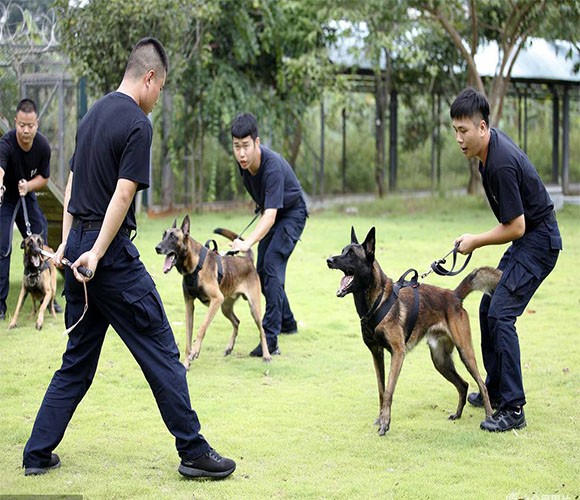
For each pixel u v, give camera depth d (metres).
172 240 6.14
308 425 4.93
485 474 4.11
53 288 8.02
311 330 7.71
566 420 5.05
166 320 4.03
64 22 12.39
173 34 15.09
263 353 6.64
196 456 3.97
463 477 4.07
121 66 14.17
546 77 21.59
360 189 22.06
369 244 4.78
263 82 18.92
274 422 4.97
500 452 4.47
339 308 8.79
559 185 24.34
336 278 10.55
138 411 5.18
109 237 3.78
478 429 4.89
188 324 6.46
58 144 11.83
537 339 7.29
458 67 20.67
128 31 14.24
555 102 23.25
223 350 6.99
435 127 21.97
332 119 21.16
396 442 4.63
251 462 4.27
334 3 17.17
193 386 5.80
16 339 7.12
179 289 9.63
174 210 18.20
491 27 18.05
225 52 18.02
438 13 17.11
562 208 20.45
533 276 4.95
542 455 4.41
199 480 3.99
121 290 3.88
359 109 21.58
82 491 3.80
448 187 22.50
